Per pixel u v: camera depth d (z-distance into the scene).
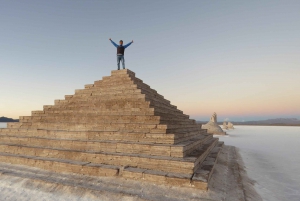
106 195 7.54
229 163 13.59
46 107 16.69
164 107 15.46
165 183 8.10
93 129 12.43
